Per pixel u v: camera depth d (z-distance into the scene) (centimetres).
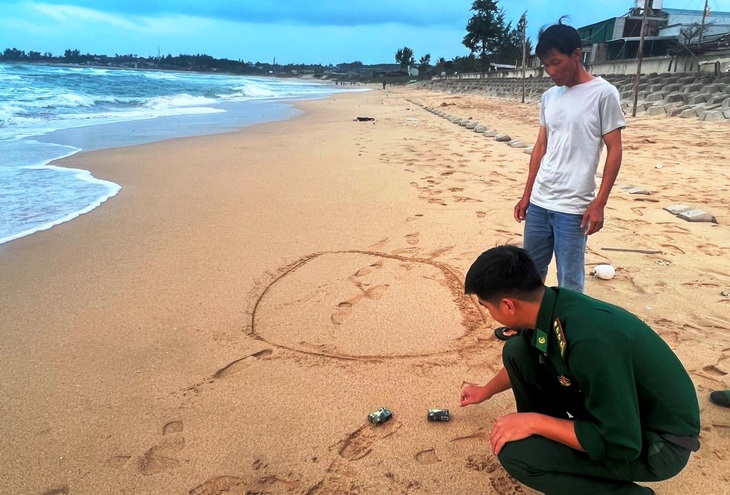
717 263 422
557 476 175
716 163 810
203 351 307
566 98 278
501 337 312
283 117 1834
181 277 407
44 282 397
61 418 251
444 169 791
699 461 219
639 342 153
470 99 3162
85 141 1116
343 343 315
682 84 1688
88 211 583
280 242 482
